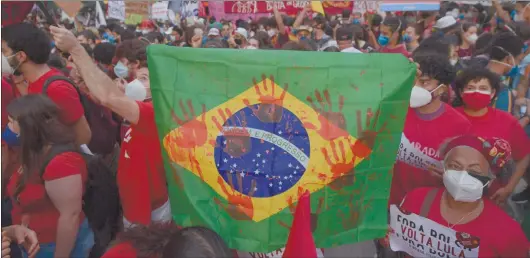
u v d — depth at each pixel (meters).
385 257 2.39
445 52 3.44
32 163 2.12
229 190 1.69
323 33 7.04
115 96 1.94
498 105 3.26
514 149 2.83
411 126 2.58
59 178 2.08
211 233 1.35
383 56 1.70
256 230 1.68
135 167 2.06
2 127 2.66
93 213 2.28
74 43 1.87
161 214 2.18
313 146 1.68
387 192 1.75
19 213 2.32
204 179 1.71
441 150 2.12
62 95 2.44
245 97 1.70
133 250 1.44
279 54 1.69
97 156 2.35
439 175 2.52
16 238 2.03
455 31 6.05
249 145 1.69
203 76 1.72
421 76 2.55
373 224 1.75
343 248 2.34
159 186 2.12
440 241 2.08
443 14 7.95
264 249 1.67
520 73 3.62
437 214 2.08
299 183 1.67
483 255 2.00
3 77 2.81
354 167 1.69
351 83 1.70
